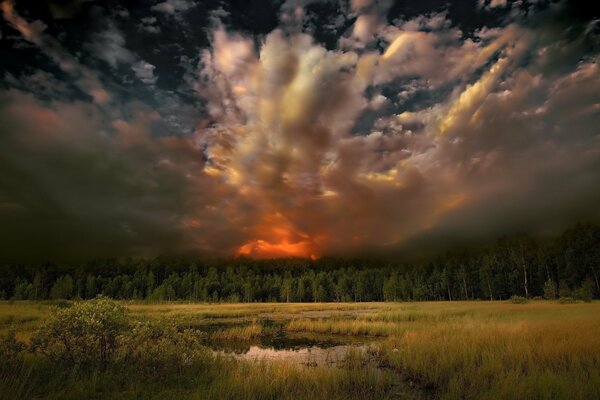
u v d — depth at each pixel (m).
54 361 10.15
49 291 97.12
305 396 8.80
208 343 21.09
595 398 7.54
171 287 88.62
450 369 11.35
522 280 82.38
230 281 111.00
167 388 9.12
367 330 24.55
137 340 10.88
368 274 114.25
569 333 14.48
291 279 110.88
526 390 8.20
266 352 17.84
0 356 9.65
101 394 8.38
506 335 15.23
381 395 9.66
